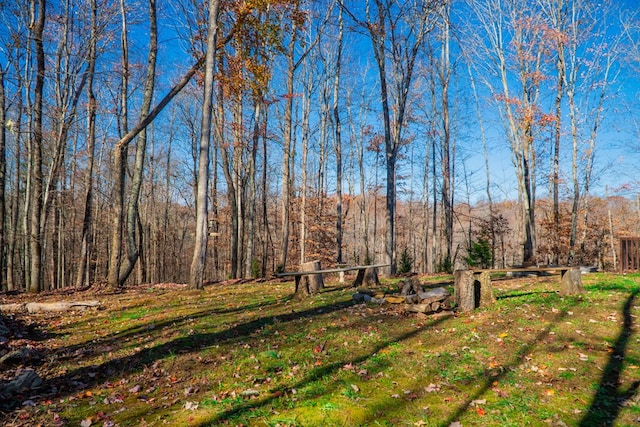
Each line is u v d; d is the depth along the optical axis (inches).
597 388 152.0
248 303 324.5
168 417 134.9
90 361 199.3
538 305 274.4
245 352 197.5
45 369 189.2
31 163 724.0
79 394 158.6
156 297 376.5
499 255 1284.4
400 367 175.5
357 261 1043.9
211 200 970.7
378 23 536.7
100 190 969.5
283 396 148.1
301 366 177.3
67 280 1150.3
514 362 180.4
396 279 469.1
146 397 154.3
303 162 776.3
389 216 537.3
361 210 1300.4
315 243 919.7
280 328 238.8
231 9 486.3
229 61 576.7
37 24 488.4
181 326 253.1
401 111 563.2
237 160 791.1
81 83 595.2
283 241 703.1
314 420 128.0
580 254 920.3
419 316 257.9
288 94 670.5
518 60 725.3
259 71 563.2
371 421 128.4
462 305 270.1
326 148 1021.2
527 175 729.6
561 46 713.0
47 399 155.6
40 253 493.7
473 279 275.0
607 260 1163.3
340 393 148.9
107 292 444.8
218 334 230.4
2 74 513.0
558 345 199.6
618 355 185.0
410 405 139.7
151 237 1279.5
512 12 727.1
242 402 143.4
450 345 203.9
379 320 250.4
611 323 231.8
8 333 253.6
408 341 210.7
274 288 417.7
